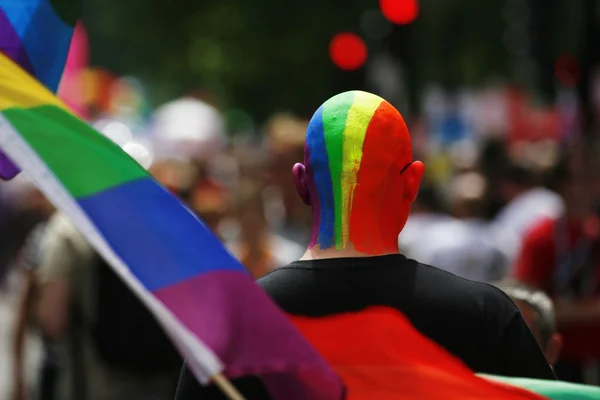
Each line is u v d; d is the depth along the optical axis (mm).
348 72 30562
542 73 27344
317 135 6230
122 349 11438
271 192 17297
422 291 6090
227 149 33875
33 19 6301
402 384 5926
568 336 12641
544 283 14281
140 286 5043
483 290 6164
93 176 5188
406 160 6273
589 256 14078
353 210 6172
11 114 5141
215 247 5266
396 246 6281
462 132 38094
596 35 22625
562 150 15234
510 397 5922
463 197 16062
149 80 58375
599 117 22453
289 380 5770
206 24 48750
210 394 6090
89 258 11484
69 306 11539
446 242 15711
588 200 14367
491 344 6082
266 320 5176
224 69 47156
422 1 40469
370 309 6031
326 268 6137
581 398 5926
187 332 4906
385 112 6234
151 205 5238
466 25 41750
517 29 40156
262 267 14438
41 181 5113
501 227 17797
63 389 11766
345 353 5969
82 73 34156
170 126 30422
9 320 29859
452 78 40375
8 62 5332
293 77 45938
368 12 33344
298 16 45688
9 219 33469
